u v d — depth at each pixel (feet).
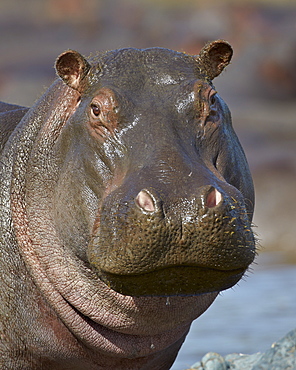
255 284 178.70
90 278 77.41
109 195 68.90
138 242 63.87
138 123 71.87
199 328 142.72
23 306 81.05
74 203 76.18
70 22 495.41
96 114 74.64
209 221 62.90
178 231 63.16
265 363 94.94
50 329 80.89
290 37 452.76
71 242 77.15
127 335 80.38
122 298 76.43
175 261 63.93
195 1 501.15
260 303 158.92
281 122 360.07
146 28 483.92
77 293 78.28
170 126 71.31
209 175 67.62
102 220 68.03
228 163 77.46
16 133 87.04
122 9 504.84
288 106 402.93
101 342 80.23
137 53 78.13
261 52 445.78
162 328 78.59
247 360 104.63
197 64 79.15
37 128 84.69
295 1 507.30
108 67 77.61
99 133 74.13
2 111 98.89
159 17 493.77
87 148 75.56
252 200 85.40
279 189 263.90
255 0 499.92
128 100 73.10
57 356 81.97
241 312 152.56
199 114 73.46
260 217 249.34
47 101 85.56
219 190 64.90
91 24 490.08
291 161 291.38
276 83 424.05
